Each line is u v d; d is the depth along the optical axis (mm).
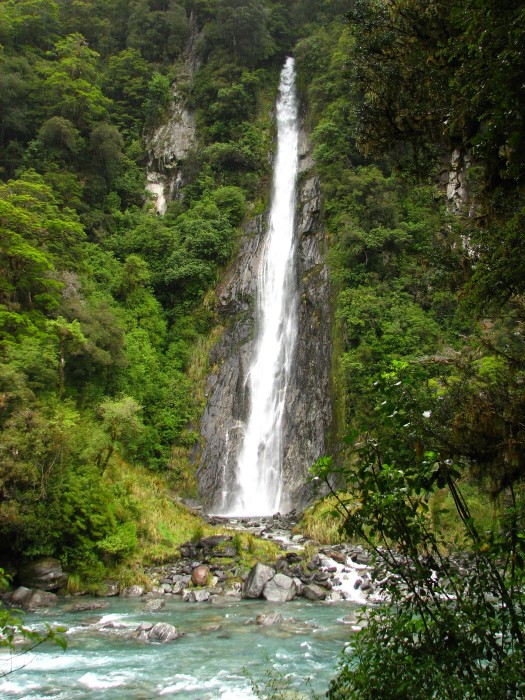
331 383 30641
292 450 30203
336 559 17516
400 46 6922
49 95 42781
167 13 54750
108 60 53469
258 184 44938
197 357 34906
